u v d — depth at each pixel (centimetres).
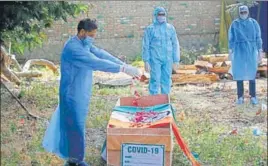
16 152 565
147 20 1351
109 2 1330
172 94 895
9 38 822
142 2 1342
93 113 736
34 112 752
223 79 1051
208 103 827
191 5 1353
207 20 1363
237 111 769
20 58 1310
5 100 823
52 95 868
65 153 475
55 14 771
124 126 442
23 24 736
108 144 435
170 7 1352
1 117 716
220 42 1316
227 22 1228
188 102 834
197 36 1369
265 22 1245
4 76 919
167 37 729
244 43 794
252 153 559
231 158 543
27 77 1027
